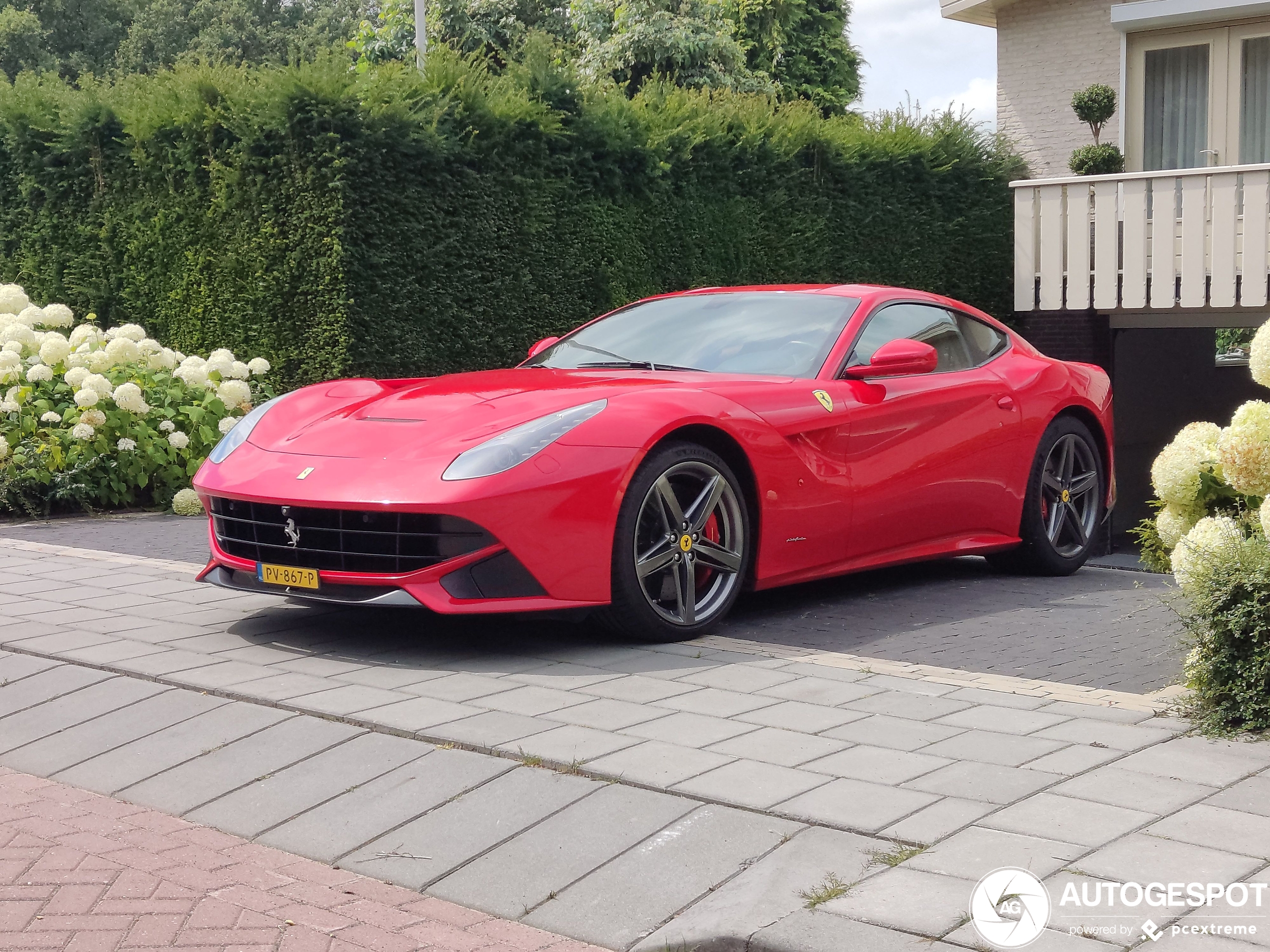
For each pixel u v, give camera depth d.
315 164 8.45
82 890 2.56
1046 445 5.71
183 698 3.52
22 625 4.33
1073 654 4.03
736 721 3.19
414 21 22.48
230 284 9.04
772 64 26.05
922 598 5.12
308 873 2.64
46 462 7.38
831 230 12.16
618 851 2.55
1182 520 3.73
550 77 9.91
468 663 3.84
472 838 2.68
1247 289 10.91
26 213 10.26
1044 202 12.16
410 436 4.08
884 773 2.77
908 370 4.74
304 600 4.00
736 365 4.90
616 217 10.29
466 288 9.21
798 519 4.55
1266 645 3.04
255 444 4.36
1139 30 14.56
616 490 3.94
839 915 2.16
